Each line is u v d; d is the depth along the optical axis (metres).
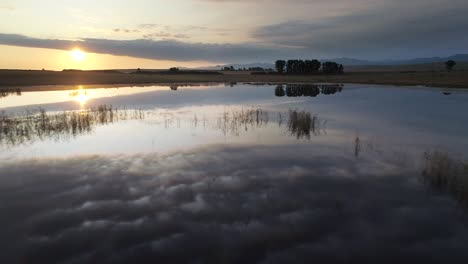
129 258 6.93
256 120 23.45
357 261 6.90
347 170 12.49
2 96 39.78
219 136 18.36
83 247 7.29
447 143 16.62
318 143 16.78
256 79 87.38
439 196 10.05
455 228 8.18
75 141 17.09
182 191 10.36
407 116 25.25
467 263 6.83
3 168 12.55
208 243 7.49
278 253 7.14
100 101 35.72
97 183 11.02
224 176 11.77
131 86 60.59
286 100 37.75
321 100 37.34
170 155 14.41
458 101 34.53
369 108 30.03
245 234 7.86
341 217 8.73
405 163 13.32
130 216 8.68
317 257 7.00
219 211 9.01
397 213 8.97
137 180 11.29
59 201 9.56
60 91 47.66
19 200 9.64
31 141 17.11
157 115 25.86
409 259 6.98
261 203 9.54
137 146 16.03
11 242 7.46
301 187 10.79
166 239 7.63
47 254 7.04
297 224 8.34
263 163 13.35
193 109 29.53
